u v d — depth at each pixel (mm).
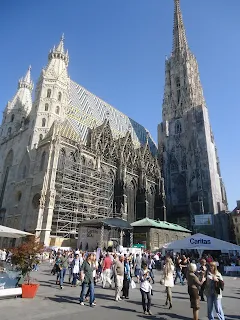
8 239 56938
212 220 79000
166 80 120938
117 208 69438
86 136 75312
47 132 66438
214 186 86375
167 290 15156
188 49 120438
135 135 107875
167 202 96000
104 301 16109
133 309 14141
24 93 92500
